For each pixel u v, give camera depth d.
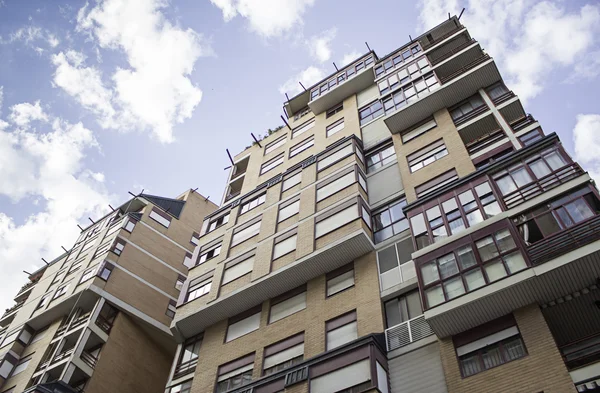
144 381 33.81
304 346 21.17
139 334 35.75
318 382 17.89
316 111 38.50
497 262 17.00
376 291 21.06
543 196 17.70
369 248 23.16
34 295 42.66
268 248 26.86
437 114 28.81
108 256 38.97
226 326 25.70
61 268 44.16
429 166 25.45
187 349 26.53
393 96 33.09
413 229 20.94
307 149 34.78
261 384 19.45
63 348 33.91
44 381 31.44
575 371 13.90
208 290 27.62
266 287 24.83
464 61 31.78
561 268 15.50
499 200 19.08
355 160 28.11
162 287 40.12
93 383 30.88
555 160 18.98
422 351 17.95
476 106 27.95
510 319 16.55
